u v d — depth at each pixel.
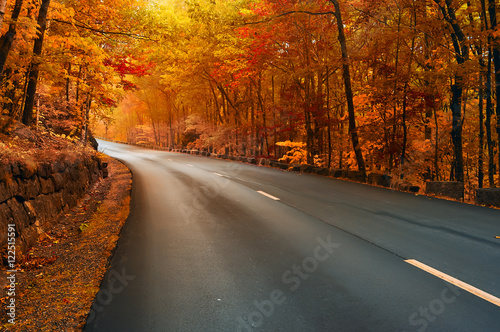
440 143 16.31
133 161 26.80
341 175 14.64
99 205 9.10
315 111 17.41
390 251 4.93
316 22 17.98
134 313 3.27
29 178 6.02
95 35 12.93
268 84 29.53
